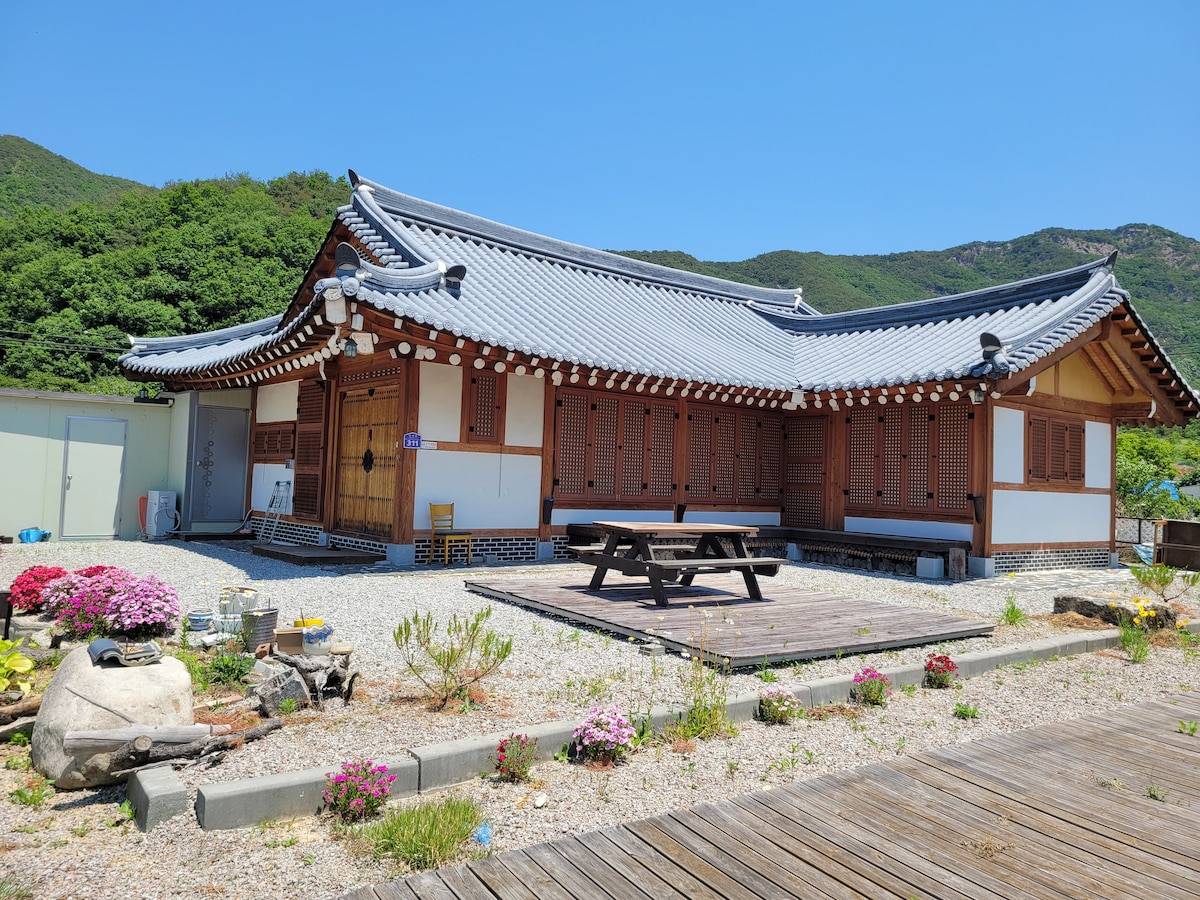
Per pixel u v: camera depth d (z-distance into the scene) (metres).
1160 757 4.31
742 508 13.58
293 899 2.71
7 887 2.69
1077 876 2.99
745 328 16.06
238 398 14.32
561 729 4.07
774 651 5.73
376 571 9.48
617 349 11.39
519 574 9.62
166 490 14.24
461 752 3.71
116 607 5.73
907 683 5.61
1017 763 4.16
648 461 12.44
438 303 10.26
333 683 4.70
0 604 5.82
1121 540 15.81
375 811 3.31
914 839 3.25
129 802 3.38
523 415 11.09
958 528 11.47
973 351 11.65
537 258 15.17
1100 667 6.41
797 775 3.94
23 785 3.57
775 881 2.89
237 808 3.18
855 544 12.24
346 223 12.56
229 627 5.86
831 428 13.32
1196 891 2.90
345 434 11.53
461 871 2.91
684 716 4.49
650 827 3.30
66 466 13.29
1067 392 12.80
